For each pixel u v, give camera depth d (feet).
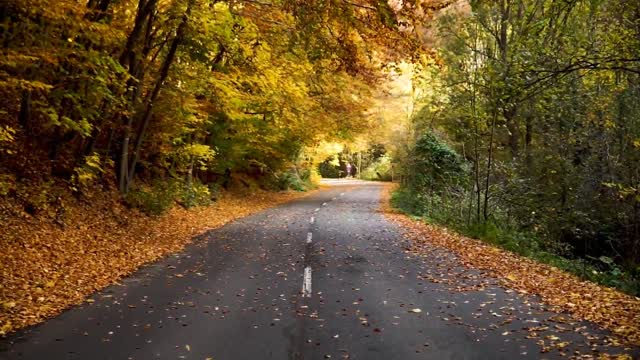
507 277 30.40
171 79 57.06
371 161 231.91
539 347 18.37
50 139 45.85
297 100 68.95
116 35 37.52
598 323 21.21
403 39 36.37
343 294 26.02
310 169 148.66
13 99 43.34
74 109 41.16
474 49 59.16
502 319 21.79
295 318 21.85
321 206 85.76
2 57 29.17
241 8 51.03
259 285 27.94
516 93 34.37
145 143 62.28
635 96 49.08
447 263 34.81
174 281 28.86
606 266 52.24
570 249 57.41
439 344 18.70
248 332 19.95
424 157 79.61
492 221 55.21
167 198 55.47
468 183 69.31
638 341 18.89
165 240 43.88
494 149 61.31
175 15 45.09
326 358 17.29
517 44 43.37
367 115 98.68
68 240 36.01
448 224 59.88
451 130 77.30
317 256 37.19
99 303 24.09
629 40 40.45
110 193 51.01
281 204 90.94
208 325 20.81
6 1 30.30
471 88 55.62
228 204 80.84
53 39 34.01
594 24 47.55
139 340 18.94
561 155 58.23
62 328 20.30
